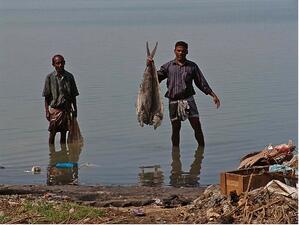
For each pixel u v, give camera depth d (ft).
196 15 266.77
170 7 399.44
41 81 82.33
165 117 60.59
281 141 51.83
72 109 52.03
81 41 139.03
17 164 46.50
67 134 54.24
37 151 50.01
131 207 33.42
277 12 290.56
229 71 87.61
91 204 33.88
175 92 48.93
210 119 59.57
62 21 231.30
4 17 279.08
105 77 83.51
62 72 51.39
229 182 32.07
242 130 55.26
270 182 30.83
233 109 63.31
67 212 31.35
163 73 49.29
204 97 69.10
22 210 31.96
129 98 69.46
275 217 28.99
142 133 54.90
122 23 207.41
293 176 32.30
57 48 123.34
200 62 97.19
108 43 132.67
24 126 58.13
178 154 48.65
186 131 55.72
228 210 30.12
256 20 216.13
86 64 96.58
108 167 45.65
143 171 44.62
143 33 157.58
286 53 107.65
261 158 35.24
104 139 53.21
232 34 152.87
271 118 59.21
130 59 101.45
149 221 30.30
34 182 42.14
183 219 30.37
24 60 104.06
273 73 85.10
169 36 146.92
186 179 42.88
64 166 45.75
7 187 38.01
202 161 46.85
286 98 67.87
